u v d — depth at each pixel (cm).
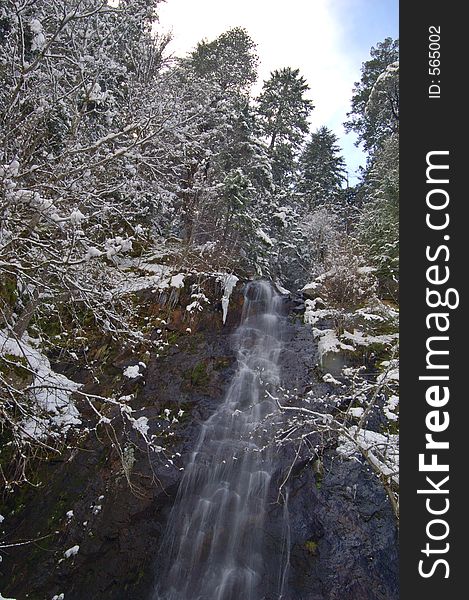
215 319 1120
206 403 920
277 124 1948
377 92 1702
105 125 937
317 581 651
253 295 1234
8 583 681
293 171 1997
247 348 1066
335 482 730
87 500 754
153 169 798
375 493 702
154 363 990
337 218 1916
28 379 775
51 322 1040
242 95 1867
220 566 723
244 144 1417
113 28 744
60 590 669
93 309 604
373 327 1027
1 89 696
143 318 1059
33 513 748
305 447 782
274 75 2058
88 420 864
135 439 834
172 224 1477
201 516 771
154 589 704
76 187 601
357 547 661
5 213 516
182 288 1130
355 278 1082
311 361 990
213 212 1347
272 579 683
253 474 794
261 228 1444
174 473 793
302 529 707
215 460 826
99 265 602
